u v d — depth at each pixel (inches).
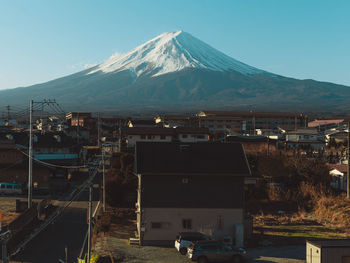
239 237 1444.4
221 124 6451.8
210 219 1464.1
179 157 1518.2
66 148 3253.0
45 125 4751.5
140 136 3351.4
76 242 1502.2
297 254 1343.5
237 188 1481.3
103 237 1561.3
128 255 1320.1
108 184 2091.5
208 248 1262.3
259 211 2023.9
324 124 6934.1
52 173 2854.3
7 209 1939.0
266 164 2527.1
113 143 4576.8
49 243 1487.5
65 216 1895.9
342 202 2074.3
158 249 1395.2
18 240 1489.9
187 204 1461.6
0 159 2647.6
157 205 1451.8
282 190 2303.2
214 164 1499.8
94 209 2034.9
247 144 3526.1
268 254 1347.2
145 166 1459.2
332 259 1119.0
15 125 5201.8
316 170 2496.3
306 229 1674.5
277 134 4699.8
